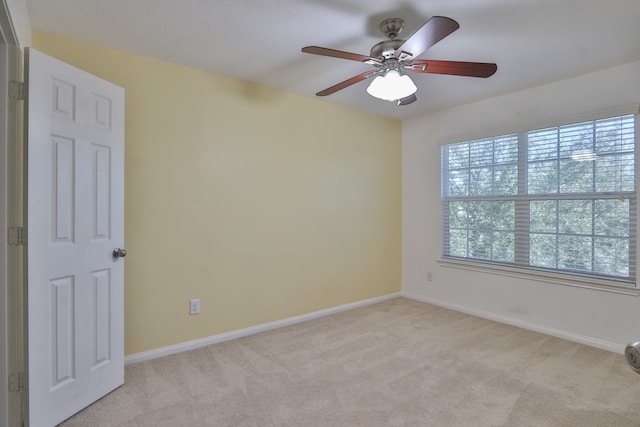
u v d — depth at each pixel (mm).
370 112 3963
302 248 3424
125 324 2441
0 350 1643
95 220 1997
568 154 2957
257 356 2607
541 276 3102
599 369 2400
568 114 2920
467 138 3621
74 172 1867
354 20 2016
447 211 3914
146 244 2527
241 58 2547
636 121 2602
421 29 1568
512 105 3279
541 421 1813
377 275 4102
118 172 2146
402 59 1923
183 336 2705
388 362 2508
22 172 1691
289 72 2801
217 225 2869
